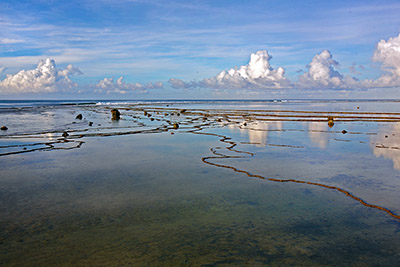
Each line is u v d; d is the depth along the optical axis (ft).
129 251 19.24
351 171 38.70
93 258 18.44
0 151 51.21
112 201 27.89
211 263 17.97
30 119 119.24
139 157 47.03
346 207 26.55
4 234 21.47
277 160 45.19
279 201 28.02
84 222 23.38
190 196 29.30
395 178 35.50
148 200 28.17
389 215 24.86
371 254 19.06
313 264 17.94
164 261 18.13
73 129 84.89
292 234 21.62
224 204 27.25
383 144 59.88
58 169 39.42
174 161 44.32
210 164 42.47
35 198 28.63
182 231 21.98
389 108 237.04
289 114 159.94
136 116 144.87
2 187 31.91
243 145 58.54
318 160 45.14
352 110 203.82
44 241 20.48
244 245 20.06
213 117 140.97
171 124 102.63
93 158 46.14
